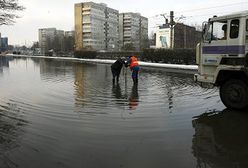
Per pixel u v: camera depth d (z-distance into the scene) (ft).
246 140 23.00
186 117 30.19
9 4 82.33
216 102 38.11
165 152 20.47
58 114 31.37
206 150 20.88
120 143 22.24
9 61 178.29
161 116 30.55
